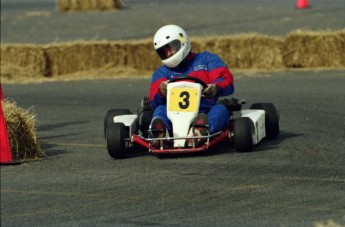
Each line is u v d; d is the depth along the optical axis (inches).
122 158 1187.3
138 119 1263.5
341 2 3644.2
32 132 1203.2
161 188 991.0
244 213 873.5
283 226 822.5
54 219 878.4
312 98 1690.5
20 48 2130.9
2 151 1160.2
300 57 2149.4
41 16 3474.4
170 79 1266.0
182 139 1162.6
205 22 2940.5
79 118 1573.6
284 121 1465.3
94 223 857.5
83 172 1096.8
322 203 902.4
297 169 1077.8
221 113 1194.0
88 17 3356.3
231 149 1219.9
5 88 1973.4
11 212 911.0
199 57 1275.8
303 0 3415.4
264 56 2138.3
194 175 1054.4
